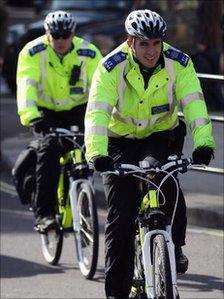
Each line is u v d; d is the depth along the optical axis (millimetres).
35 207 25719
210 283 23781
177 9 52938
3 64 60000
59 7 64875
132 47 18297
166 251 17625
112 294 19375
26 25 69000
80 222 24562
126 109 18969
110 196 18953
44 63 24594
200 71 44094
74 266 25719
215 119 31062
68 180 25219
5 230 29609
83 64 24922
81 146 24453
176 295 17438
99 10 62969
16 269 25453
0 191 35188
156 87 18766
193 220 29625
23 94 23984
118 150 19484
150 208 18359
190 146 29750
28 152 25984
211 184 32094
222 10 49438
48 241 26109
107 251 19125
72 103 25141
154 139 19484
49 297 22922
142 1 56219
